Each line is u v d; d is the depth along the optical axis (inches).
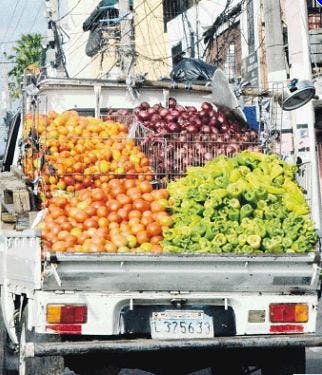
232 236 298.5
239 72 981.2
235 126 393.4
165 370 297.7
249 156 328.5
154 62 1213.1
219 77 388.8
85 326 278.4
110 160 350.9
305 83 473.7
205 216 305.1
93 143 352.5
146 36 1216.2
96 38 1132.5
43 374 283.0
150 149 362.9
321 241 305.4
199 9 1091.9
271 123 424.8
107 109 424.2
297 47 790.5
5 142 482.6
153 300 282.8
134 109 403.9
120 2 905.5
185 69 539.8
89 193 314.7
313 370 361.7
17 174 363.9
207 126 383.9
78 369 291.3
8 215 346.3
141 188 316.5
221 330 286.5
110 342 271.9
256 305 288.5
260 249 300.2
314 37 828.0
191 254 278.5
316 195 732.0
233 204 305.4
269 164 329.7
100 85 419.8
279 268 286.8
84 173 343.6
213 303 287.0
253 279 286.4
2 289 331.9
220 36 1020.5
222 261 281.6
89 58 1475.1
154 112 389.4
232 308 288.2
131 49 909.2
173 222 306.3
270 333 290.2
